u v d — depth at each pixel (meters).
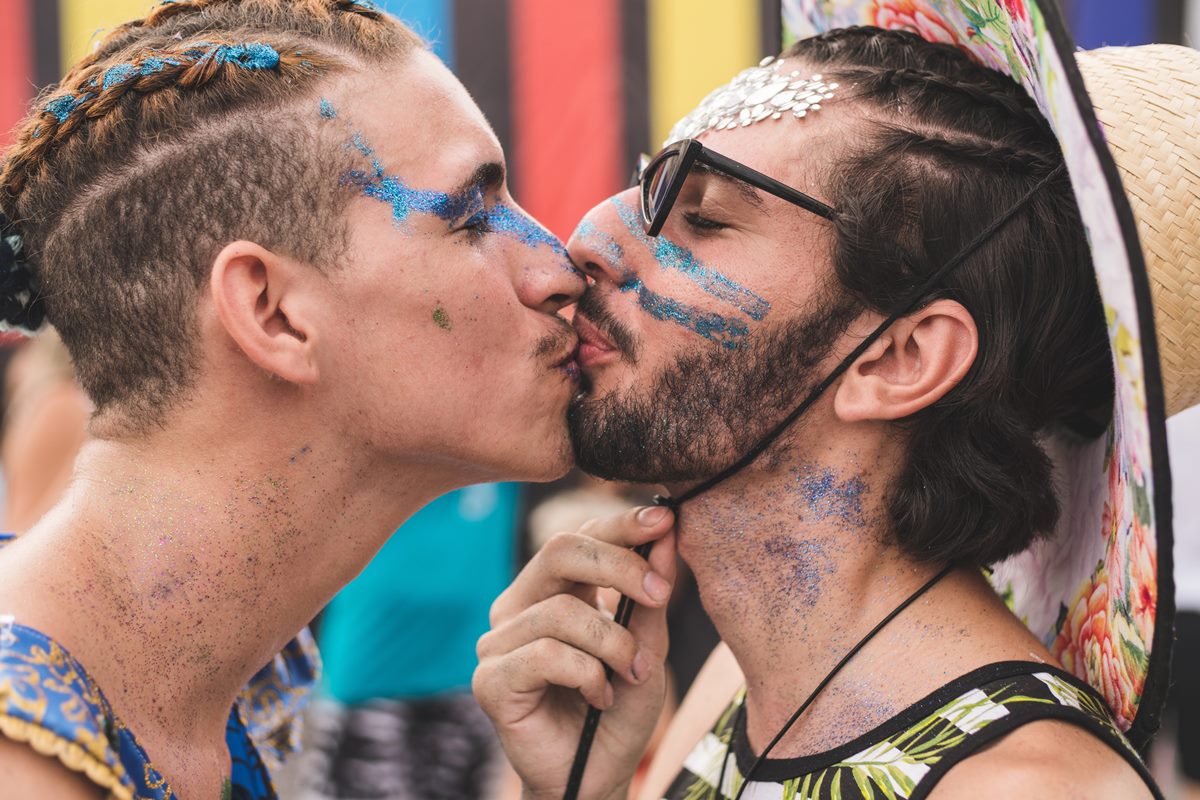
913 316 1.54
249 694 1.82
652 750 3.03
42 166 1.44
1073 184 1.31
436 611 3.62
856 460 1.57
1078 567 1.64
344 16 1.52
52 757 1.14
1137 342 1.23
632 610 1.73
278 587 1.46
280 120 1.41
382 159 1.44
